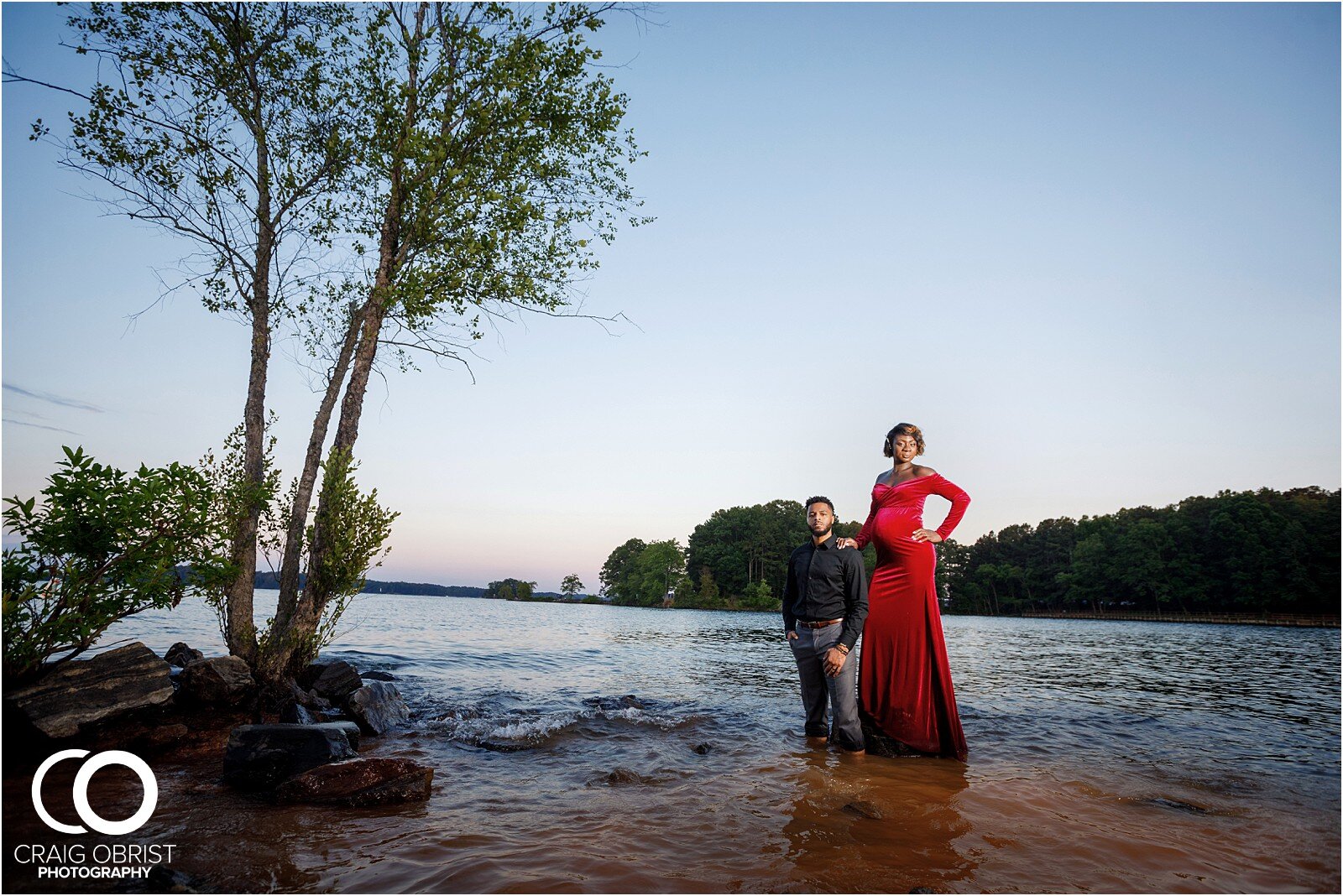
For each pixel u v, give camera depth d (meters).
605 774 5.38
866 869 3.47
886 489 6.92
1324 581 88.88
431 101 10.03
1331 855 3.87
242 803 4.56
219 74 9.82
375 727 7.05
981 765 5.89
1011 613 128.12
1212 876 3.52
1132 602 111.50
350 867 3.41
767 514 131.88
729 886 3.23
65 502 5.94
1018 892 3.24
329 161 10.37
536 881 3.24
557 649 18.52
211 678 7.01
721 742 6.66
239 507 8.50
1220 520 98.69
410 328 10.48
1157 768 5.93
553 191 11.15
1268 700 10.89
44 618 5.85
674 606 126.81
